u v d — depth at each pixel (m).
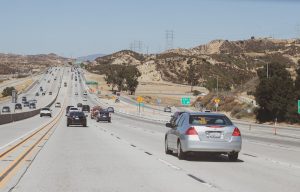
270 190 11.78
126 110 127.06
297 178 14.06
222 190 11.58
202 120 18.89
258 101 78.31
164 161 18.03
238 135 18.59
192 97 177.50
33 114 84.81
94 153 20.95
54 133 37.22
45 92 189.12
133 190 11.39
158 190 11.43
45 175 13.89
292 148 27.23
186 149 18.31
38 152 21.27
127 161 17.83
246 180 13.48
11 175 13.77
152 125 60.16
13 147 23.23
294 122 73.81
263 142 32.78
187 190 11.48
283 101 75.56
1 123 51.09
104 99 171.50
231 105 107.12
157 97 188.38
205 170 15.62
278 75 88.44
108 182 12.62
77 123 50.78
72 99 165.38
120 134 37.59
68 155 19.97
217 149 18.30
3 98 158.50
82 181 12.77
